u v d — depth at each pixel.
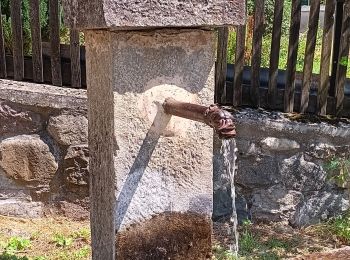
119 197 2.55
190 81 2.60
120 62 2.44
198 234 2.77
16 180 4.39
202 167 2.71
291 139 4.24
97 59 2.53
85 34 2.61
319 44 6.64
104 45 2.46
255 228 4.28
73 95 4.27
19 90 4.24
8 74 4.60
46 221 4.42
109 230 2.62
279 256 3.80
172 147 2.62
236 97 4.33
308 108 4.37
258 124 4.19
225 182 4.31
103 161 2.61
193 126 2.65
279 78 4.51
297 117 4.28
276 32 4.22
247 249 3.90
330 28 4.19
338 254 2.93
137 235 2.63
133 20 2.30
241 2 2.50
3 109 4.26
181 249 2.75
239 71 4.28
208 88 2.64
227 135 2.23
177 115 2.49
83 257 3.81
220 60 4.28
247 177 4.30
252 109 4.34
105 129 2.55
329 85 4.36
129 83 2.47
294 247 3.96
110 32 2.41
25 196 4.43
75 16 2.50
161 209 2.66
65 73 4.49
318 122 4.25
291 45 4.23
